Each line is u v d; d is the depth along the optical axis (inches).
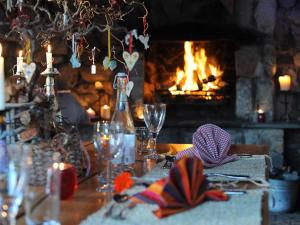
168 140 170.1
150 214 41.4
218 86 178.7
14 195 37.3
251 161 65.7
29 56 58.7
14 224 38.8
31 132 51.8
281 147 164.4
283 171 153.1
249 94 172.7
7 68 144.6
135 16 167.0
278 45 172.9
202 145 62.7
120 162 57.7
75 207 45.5
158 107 71.7
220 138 63.9
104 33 169.8
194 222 39.4
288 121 168.9
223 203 44.3
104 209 43.5
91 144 85.2
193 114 181.6
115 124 54.3
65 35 79.5
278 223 135.7
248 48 171.9
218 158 62.1
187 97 179.0
